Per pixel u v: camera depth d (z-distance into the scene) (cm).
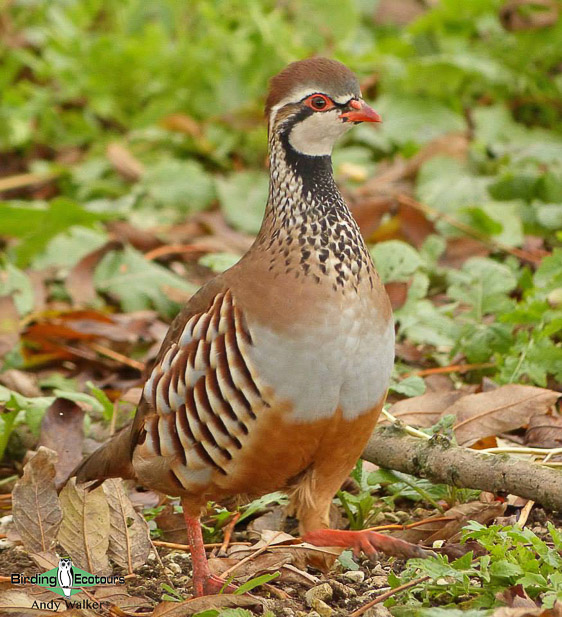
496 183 1473
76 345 1284
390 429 925
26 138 1862
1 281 1311
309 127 831
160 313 1355
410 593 766
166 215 1606
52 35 1944
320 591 804
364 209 1409
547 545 834
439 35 1795
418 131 1692
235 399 788
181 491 834
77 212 1405
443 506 920
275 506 955
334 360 773
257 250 816
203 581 816
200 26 1983
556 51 1739
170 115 1820
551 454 916
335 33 1891
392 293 1177
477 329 1116
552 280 1098
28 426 1045
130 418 995
